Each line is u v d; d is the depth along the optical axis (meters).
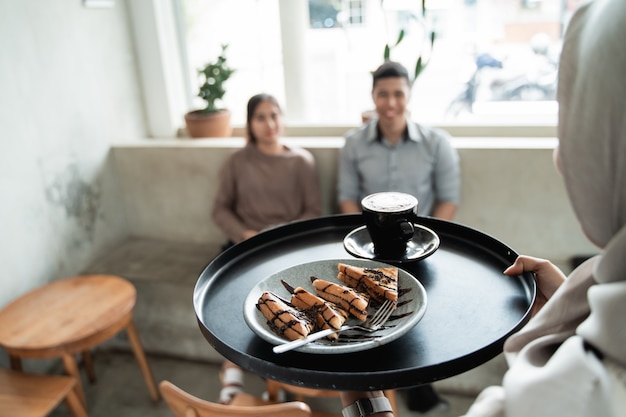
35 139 2.01
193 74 2.67
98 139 2.34
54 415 1.95
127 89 2.51
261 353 0.60
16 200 1.94
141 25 2.48
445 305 0.68
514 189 2.00
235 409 0.98
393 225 0.79
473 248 0.84
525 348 0.45
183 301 2.11
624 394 0.37
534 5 2.12
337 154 2.18
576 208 0.42
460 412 1.85
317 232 0.95
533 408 0.40
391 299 0.65
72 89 2.18
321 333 0.59
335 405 1.96
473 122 2.24
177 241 2.50
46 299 1.83
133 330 1.90
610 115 0.38
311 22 2.41
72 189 2.21
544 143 2.01
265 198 2.12
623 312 0.36
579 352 0.39
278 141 2.10
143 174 2.44
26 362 2.01
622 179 0.38
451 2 2.20
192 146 2.33
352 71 2.44
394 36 2.31
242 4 2.48
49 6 2.05
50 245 2.10
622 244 0.37
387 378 0.50
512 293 0.70
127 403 2.01
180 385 2.09
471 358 0.53
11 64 1.89
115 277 1.97
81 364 2.24
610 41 0.38
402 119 1.93
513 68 2.23
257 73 2.57
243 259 0.86
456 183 1.96
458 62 2.28
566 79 0.42
